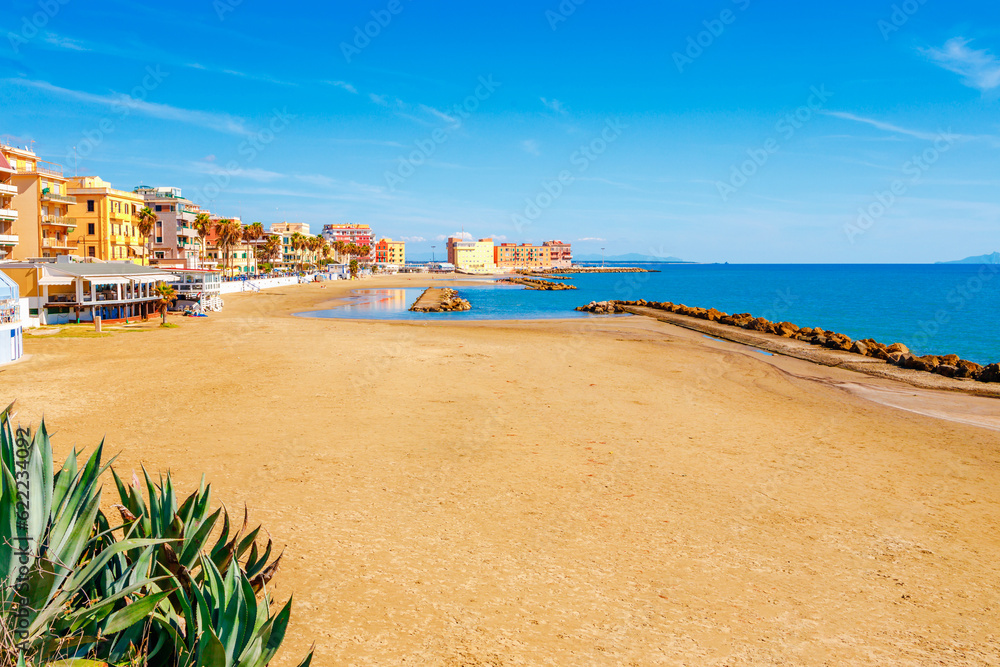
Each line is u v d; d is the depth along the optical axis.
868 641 6.73
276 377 22.66
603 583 7.95
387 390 20.59
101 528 4.95
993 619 7.27
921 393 22.73
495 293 116.69
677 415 17.98
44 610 3.86
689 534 9.61
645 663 6.22
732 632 6.85
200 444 13.88
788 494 11.53
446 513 10.22
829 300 95.94
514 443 14.57
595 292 125.31
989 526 10.17
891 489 11.93
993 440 15.88
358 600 7.33
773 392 22.27
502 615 7.10
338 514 10.04
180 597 4.21
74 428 15.05
